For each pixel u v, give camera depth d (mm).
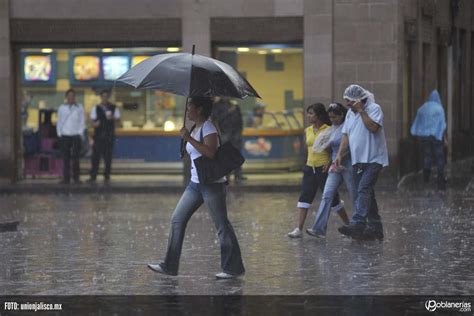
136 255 29297
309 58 53375
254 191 51125
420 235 32875
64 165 53719
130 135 56406
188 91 23516
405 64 55875
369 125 30922
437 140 50438
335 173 32188
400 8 53062
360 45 53000
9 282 24859
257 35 53625
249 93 24844
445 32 67875
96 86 56312
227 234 25062
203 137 24469
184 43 53938
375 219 31766
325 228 32562
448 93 70625
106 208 43531
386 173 53062
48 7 54344
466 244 30750
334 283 24344
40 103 56406
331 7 52969
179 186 51438
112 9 54281
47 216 40250
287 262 27625
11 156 54281
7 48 54250
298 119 56625
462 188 50938
